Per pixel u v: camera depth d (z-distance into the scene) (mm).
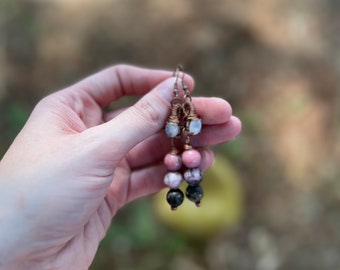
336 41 521
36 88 483
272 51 503
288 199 438
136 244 394
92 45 500
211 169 365
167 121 204
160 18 505
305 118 474
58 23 521
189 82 239
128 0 521
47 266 199
